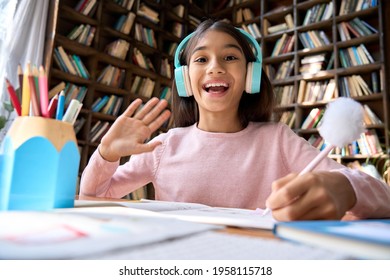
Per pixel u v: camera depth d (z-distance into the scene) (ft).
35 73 1.27
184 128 3.45
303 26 9.53
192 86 3.04
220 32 2.91
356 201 1.26
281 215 1.07
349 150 7.98
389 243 0.60
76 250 0.56
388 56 8.14
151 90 9.61
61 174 1.26
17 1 6.75
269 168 2.87
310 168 1.28
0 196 1.14
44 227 0.75
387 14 8.39
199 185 2.85
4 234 0.66
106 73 8.40
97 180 2.36
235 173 2.85
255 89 2.98
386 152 7.32
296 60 9.43
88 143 7.65
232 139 3.04
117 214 1.08
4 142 1.22
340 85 8.60
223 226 0.98
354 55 8.55
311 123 8.86
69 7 7.43
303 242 0.73
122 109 8.77
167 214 1.25
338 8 9.28
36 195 1.17
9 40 6.45
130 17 8.95
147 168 3.14
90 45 7.97
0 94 6.10
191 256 0.59
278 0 10.87
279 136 2.99
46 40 7.14
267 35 10.31
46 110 1.26
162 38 10.16
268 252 0.64
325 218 1.07
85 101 7.91
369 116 7.95
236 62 2.88
